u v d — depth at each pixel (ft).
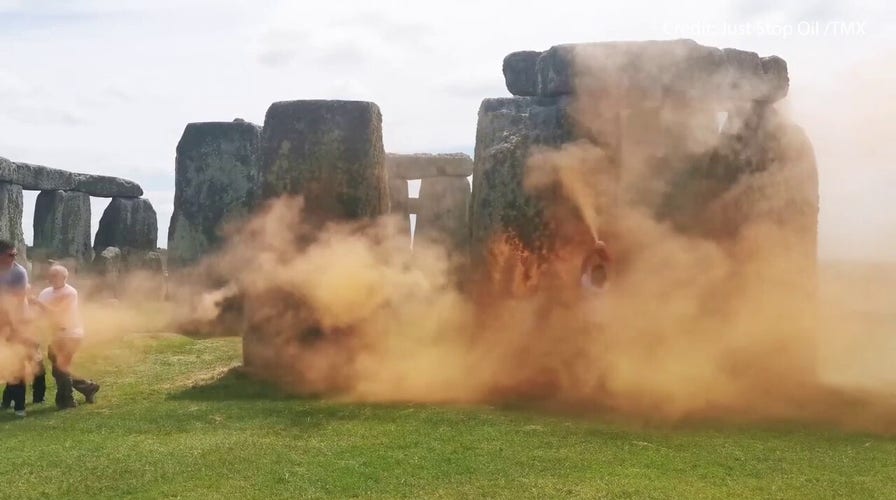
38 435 22.81
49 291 26.73
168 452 20.67
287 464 19.62
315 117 32.37
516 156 28.58
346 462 19.67
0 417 25.20
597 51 28.43
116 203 61.93
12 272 26.50
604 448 20.53
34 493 17.92
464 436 21.72
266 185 32.63
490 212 28.84
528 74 30.30
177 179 50.31
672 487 17.63
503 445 20.85
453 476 18.56
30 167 54.44
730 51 29.71
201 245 49.32
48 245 57.11
